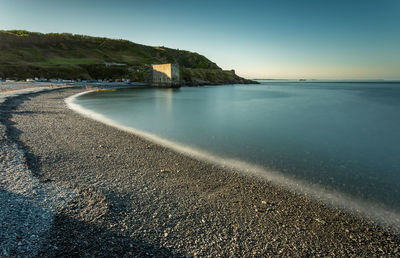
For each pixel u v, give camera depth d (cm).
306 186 916
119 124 2073
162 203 728
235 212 701
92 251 497
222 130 2019
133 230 583
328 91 11506
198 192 821
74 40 17175
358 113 3412
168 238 564
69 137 1473
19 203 643
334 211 735
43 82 7469
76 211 641
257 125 2303
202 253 523
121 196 750
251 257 521
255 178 979
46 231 546
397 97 7269
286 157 1298
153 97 5756
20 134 1448
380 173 1078
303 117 2930
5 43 12294
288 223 658
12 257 453
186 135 1769
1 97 3031
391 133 2014
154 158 1173
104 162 1066
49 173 902
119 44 19238
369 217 707
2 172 850
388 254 552
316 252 547
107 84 8750
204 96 6706
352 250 560
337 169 1125
